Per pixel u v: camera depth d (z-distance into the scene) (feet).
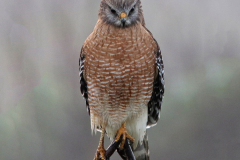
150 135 47.01
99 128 31.32
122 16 26.89
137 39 27.43
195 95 47.52
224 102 46.37
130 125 30.42
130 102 29.22
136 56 27.61
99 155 29.50
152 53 28.17
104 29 27.48
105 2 27.78
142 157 31.04
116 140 25.88
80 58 29.12
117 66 27.73
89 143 50.78
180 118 47.11
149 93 29.25
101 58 27.71
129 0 27.43
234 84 46.47
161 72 29.32
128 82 28.25
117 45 27.35
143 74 28.19
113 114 29.71
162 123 47.21
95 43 27.68
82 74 29.43
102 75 28.12
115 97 28.94
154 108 31.01
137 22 27.76
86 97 30.55
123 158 28.45
